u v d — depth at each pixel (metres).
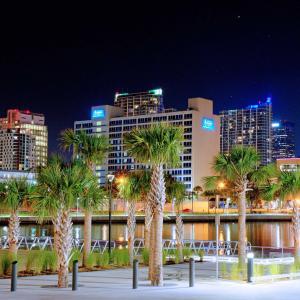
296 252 37.19
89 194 26.44
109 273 31.58
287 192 37.38
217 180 39.00
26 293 22.22
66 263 24.97
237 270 29.06
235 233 131.25
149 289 23.88
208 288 24.33
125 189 40.25
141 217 146.12
